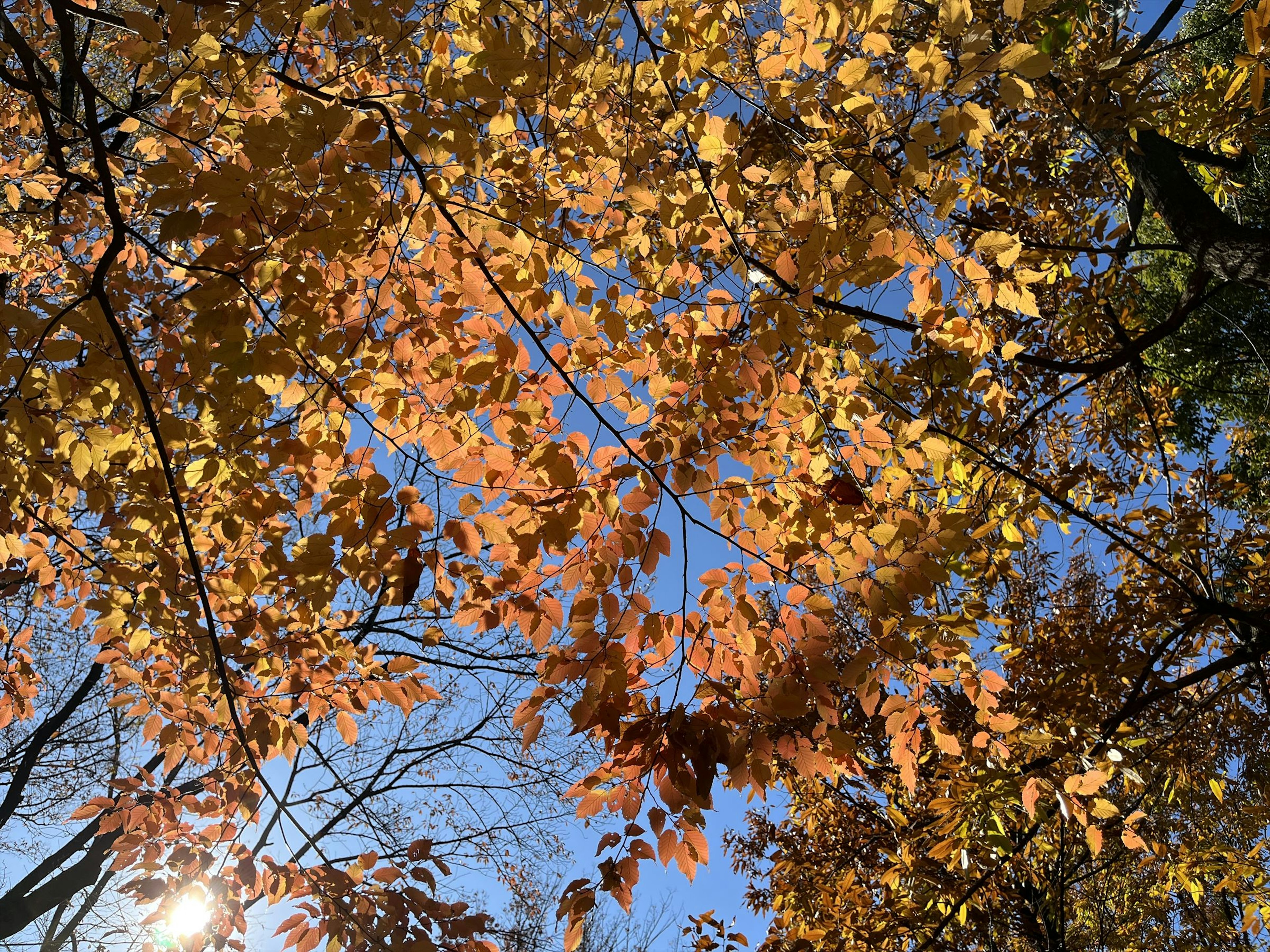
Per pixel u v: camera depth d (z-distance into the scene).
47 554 3.47
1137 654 5.12
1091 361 5.44
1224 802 6.16
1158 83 5.07
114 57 5.87
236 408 2.55
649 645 2.66
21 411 2.57
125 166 4.14
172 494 2.42
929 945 5.82
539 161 3.07
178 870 3.26
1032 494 4.66
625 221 3.02
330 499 2.51
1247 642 5.06
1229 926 7.09
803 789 6.68
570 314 2.53
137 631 3.23
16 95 4.51
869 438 2.88
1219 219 3.53
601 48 2.60
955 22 1.98
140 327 3.59
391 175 2.44
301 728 3.39
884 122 2.56
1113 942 7.70
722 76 2.79
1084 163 4.76
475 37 2.65
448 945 3.31
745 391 2.78
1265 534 5.56
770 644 2.69
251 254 2.29
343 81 2.88
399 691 3.34
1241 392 8.37
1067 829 5.63
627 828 2.51
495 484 2.60
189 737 3.52
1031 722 4.69
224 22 2.24
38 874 6.60
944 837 4.71
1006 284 2.77
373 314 2.57
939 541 2.49
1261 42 2.48
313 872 3.14
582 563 2.63
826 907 6.55
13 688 3.84
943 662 2.78
